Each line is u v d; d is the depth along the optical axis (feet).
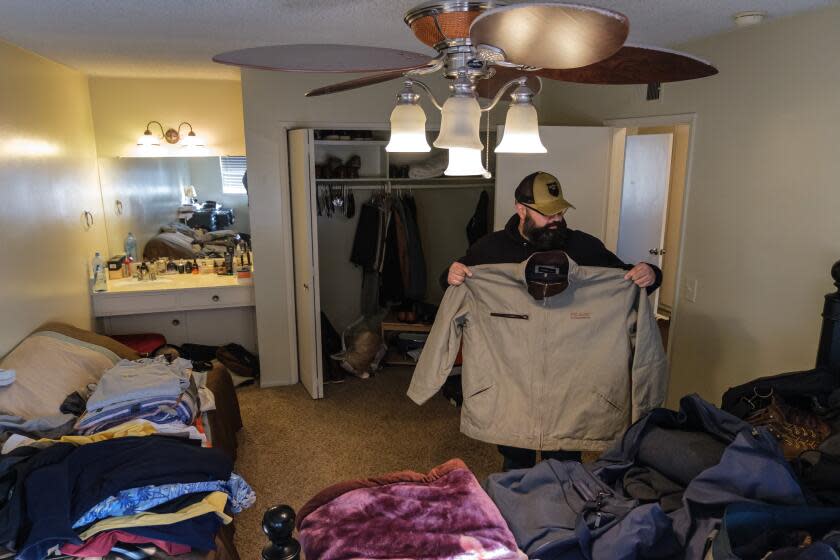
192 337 14.37
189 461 6.20
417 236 15.02
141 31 8.39
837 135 6.96
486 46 3.49
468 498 4.25
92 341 9.76
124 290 12.98
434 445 10.98
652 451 4.85
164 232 14.84
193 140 14.42
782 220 7.80
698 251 9.48
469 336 7.11
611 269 6.75
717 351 9.14
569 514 4.42
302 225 12.34
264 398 13.12
